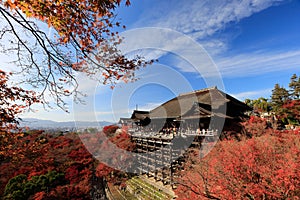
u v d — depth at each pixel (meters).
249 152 5.33
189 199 5.70
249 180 4.88
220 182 5.11
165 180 11.70
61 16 2.56
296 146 5.25
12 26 2.74
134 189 12.96
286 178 4.11
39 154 5.98
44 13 2.47
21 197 11.95
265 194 4.56
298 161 4.38
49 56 3.10
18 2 2.29
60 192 12.78
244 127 11.65
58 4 2.41
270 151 5.27
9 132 4.22
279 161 4.71
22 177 13.38
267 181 4.66
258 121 12.34
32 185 12.79
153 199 10.59
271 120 14.66
